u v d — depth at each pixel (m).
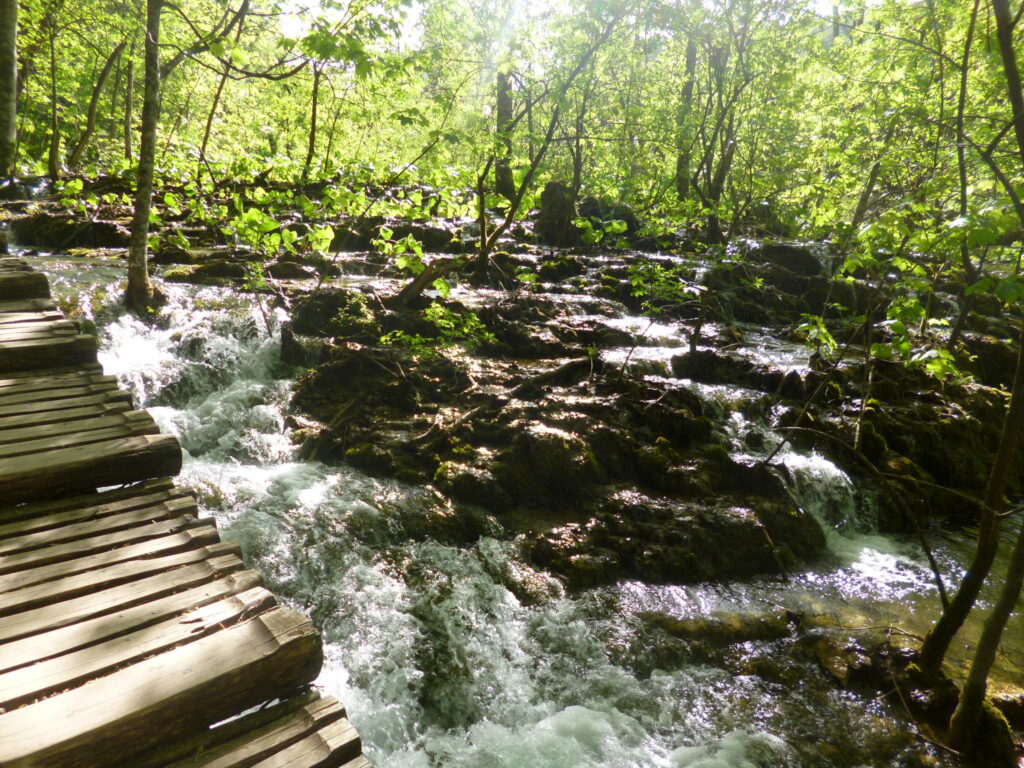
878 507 6.52
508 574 4.89
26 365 3.78
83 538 2.21
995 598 5.34
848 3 8.93
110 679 1.53
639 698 3.99
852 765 3.59
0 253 7.79
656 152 17.20
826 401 7.92
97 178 13.71
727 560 5.41
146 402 6.54
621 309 11.24
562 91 9.80
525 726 3.74
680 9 11.14
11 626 1.72
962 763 3.62
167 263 9.98
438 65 9.85
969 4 6.20
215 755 1.48
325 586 4.48
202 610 1.82
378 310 8.60
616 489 5.98
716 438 7.00
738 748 3.67
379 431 6.38
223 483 5.39
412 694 3.81
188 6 12.26
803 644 4.59
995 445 8.24
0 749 1.31
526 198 10.55
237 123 18.08
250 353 7.49
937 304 11.88
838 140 9.10
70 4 16.75
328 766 1.51
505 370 7.73
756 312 11.94
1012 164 5.29
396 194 14.05
